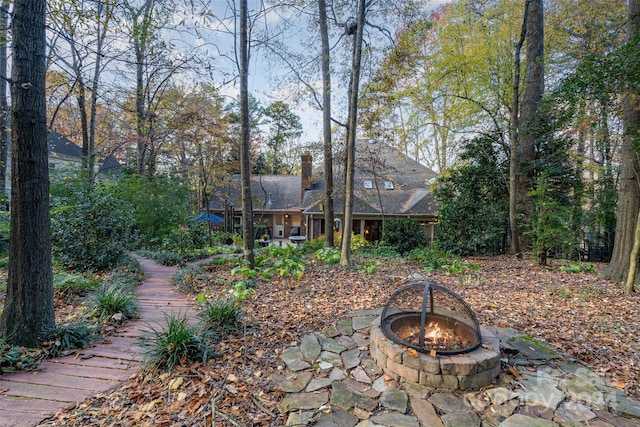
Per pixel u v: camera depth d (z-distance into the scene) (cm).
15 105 292
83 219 604
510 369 256
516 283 547
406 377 248
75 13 399
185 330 294
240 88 572
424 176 1645
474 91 997
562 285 531
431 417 211
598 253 979
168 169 1547
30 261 306
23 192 301
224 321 348
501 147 992
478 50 942
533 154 888
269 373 265
